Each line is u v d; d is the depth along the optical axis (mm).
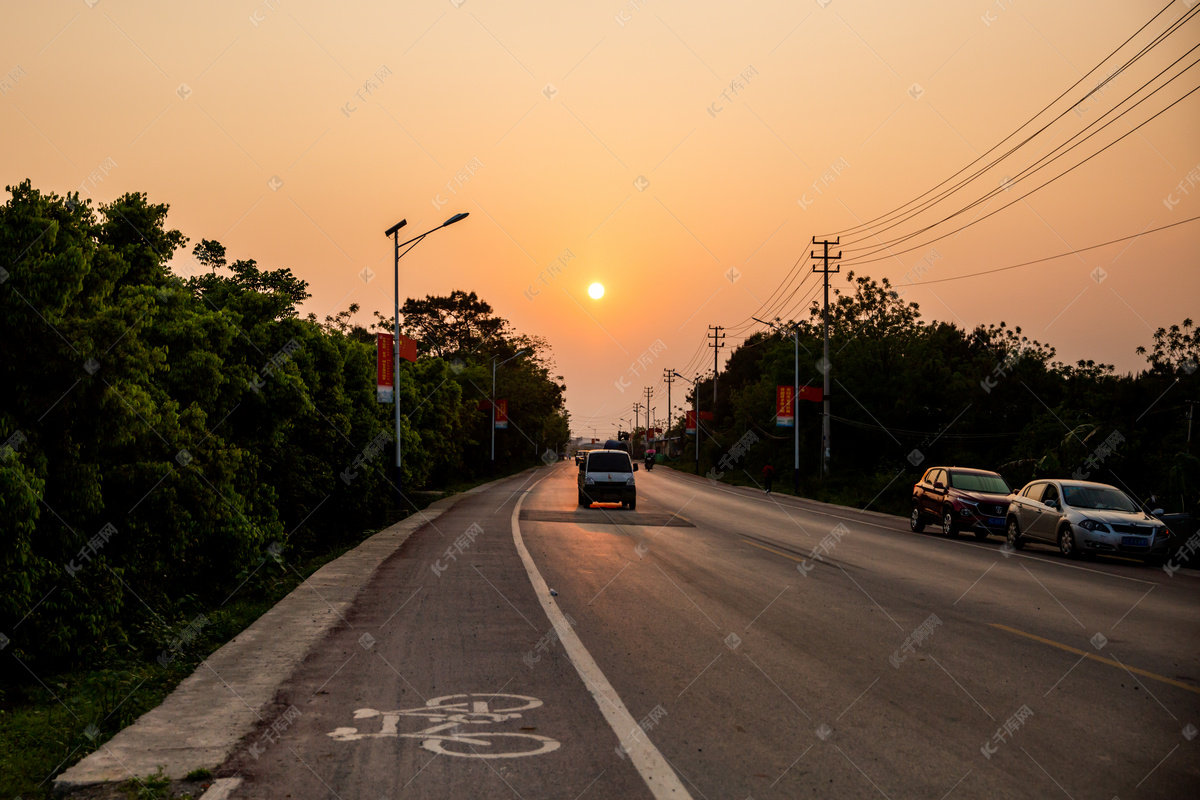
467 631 9516
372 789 4949
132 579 10734
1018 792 5020
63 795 4855
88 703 7223
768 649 8703
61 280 8477
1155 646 9195
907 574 14961
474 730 6047
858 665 8070
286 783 5031
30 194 8852
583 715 6418
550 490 48031
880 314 63312
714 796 4898
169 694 6969
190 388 13469
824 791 4988
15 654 8133
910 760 5527
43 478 8531
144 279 13594
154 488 10734
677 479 72375
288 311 20484
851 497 43250
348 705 6633
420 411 37125
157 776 5102
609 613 10688
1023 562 17703
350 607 11086
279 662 8039
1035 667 8086
